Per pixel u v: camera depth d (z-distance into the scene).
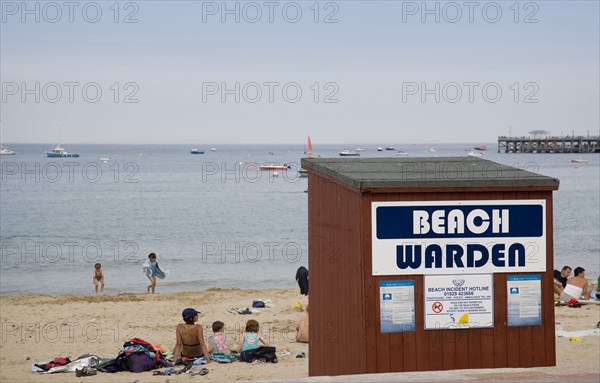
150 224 54.94
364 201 8.02
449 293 8.11
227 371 12.67
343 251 8.82
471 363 8.14
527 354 8.21
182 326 13.43
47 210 66.50
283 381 7.25
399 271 8.05
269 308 19.67
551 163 151.88
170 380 12.00
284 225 53.28
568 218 56.47
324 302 9.88
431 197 8.07
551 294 8.23
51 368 12.96
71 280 30.62
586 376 7.22
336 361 9.27
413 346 8.08
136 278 31.00
